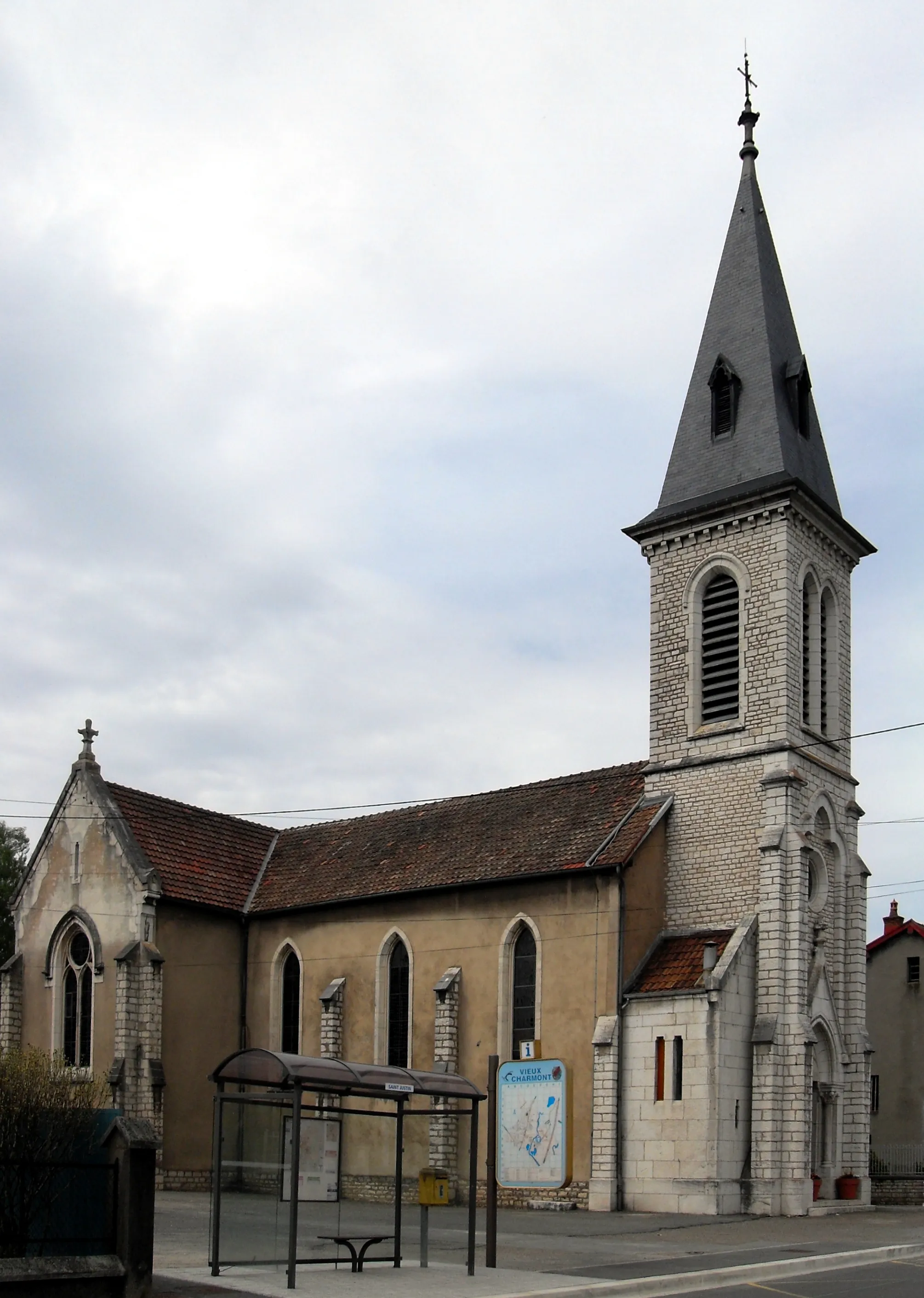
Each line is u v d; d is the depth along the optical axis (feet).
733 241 152.76
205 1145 146.41
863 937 135.33
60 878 153.07
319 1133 78.59
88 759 155.33
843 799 138.41
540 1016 129.80
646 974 127.13
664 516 142.82
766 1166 117.19
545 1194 124.77
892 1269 78.38
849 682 144.66
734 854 130.31
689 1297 66.28
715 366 146.00
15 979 152.76
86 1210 61.46
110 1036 143.02
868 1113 131.23
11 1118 63.41
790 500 134.21
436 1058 134.62
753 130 157.17
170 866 152.15
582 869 128.77
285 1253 77.15
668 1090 119.55
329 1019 144.66
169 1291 63.77
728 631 138.21
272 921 155.02
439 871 142.82
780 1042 121.08
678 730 138.62
